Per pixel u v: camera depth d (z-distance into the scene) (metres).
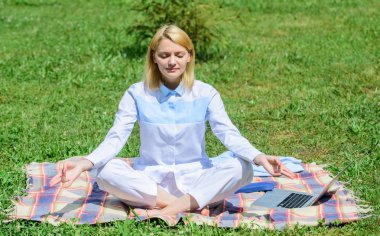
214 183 4.99
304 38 12.65
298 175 6.05
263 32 13.41
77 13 16.19
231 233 4.71
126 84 9.43
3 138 7.15
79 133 7.41
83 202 5.29
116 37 12.88
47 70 10.12
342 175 6.01
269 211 5.15
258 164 4.84
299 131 7.45
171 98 5.17
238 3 16.53
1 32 13.69
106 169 4.99
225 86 9.42
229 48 11.73
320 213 5.06
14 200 5.30
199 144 5.24
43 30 13.93
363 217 4.98
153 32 11.01
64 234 4.70
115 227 4.81
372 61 10.63
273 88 9.28
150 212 4.98
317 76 9.82
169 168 5.20
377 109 8.09
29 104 8.56
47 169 6.11
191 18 10.75
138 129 7.46
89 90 9.20
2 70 10.16
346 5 16.23
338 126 7.49
